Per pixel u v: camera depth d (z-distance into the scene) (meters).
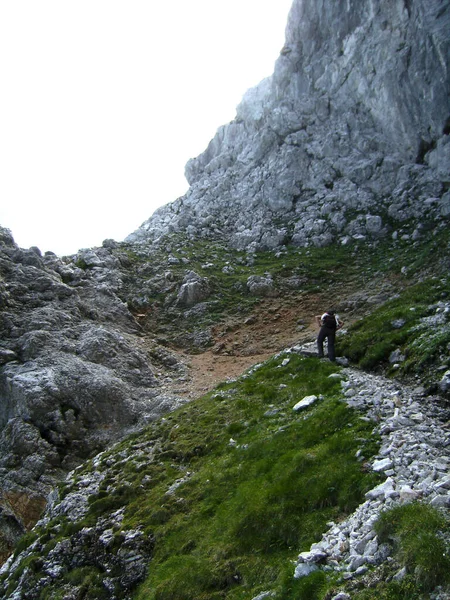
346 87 53.00
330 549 10.40
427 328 19.50
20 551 16.67
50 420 23.94
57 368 25.89
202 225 50.22
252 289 37.88
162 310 36.84
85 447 23.50
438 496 10.07
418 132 45.88
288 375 20.69
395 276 34.81
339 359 20.56
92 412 24.66
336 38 54.50
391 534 9.55
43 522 17.73
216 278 40.12
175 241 46.72
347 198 46.47
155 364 29.89
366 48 50.91
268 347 31.00
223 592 11.39
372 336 20.94
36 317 29.59
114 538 14.91
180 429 19.97
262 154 55.59
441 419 14.56
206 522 13.95
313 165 50.97
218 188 55.09
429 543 8.70
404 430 13.47
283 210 49.31
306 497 12.41
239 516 13.05
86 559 14.99
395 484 11.22
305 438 15.03
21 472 21.94
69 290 32.94
